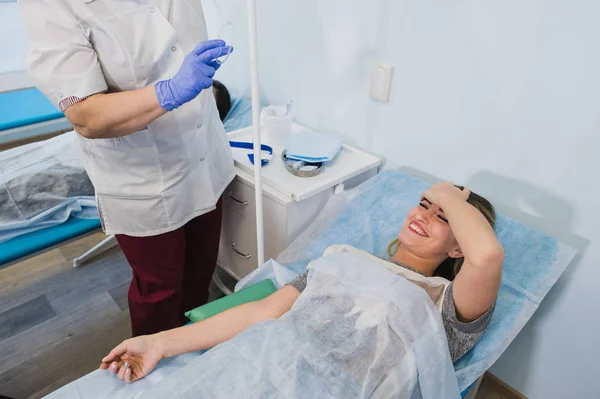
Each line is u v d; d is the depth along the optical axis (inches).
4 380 60.7
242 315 41.5
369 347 36.4
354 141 66.6
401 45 54.7
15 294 74.7
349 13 58.2
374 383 34.3
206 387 32.7
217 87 78.1
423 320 37.4
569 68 42.6
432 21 50.7
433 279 42.1
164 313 58.5
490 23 46.3
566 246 46.4
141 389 37.4
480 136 51.7
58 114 83.0
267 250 62.4
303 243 54.5
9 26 105.4
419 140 58.1
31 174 61.1
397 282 38.8
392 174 59.0
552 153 46.6
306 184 56.5
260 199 46.5
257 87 40.4
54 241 58.6
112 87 43.6
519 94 46.8
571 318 50.9
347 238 54.0
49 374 61.9
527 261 46.3
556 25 42.1
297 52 67.9
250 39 38.1
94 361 64.1
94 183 48.7
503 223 49.5
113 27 40.6
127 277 79.2
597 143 43.1
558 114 44.8
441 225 43.5
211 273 65.6
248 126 75.0
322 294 40.0
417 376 35.9
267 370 33.7
